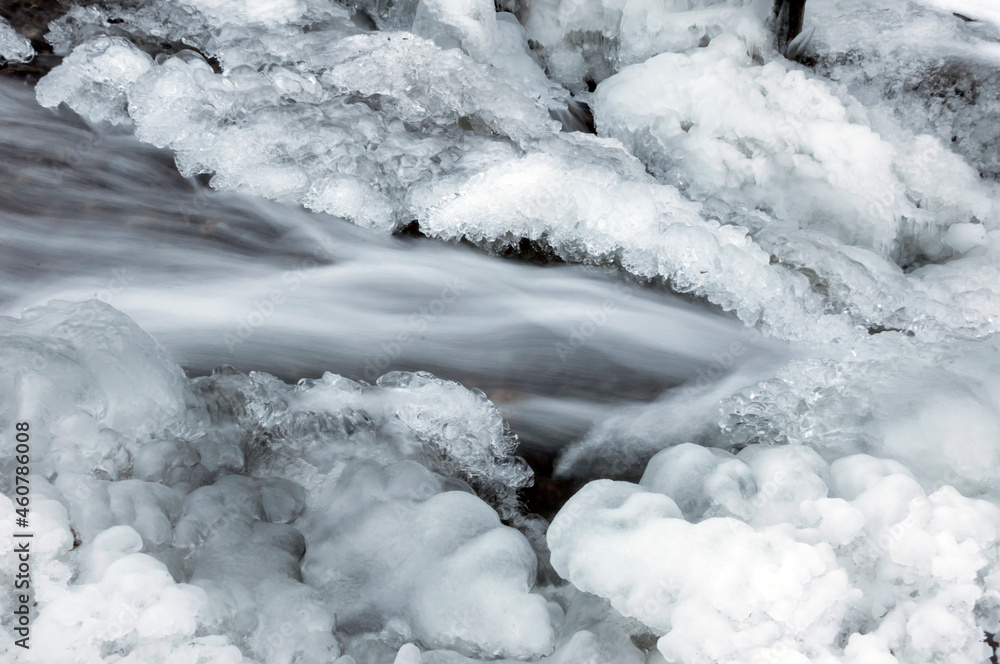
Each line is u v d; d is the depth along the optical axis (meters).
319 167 4.22
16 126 4.16
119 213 3.97
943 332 4.46
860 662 2.33
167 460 2.92
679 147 5.87
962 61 6.98
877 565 2.60
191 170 4.20
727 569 2.35
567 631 2.70
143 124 4.28
